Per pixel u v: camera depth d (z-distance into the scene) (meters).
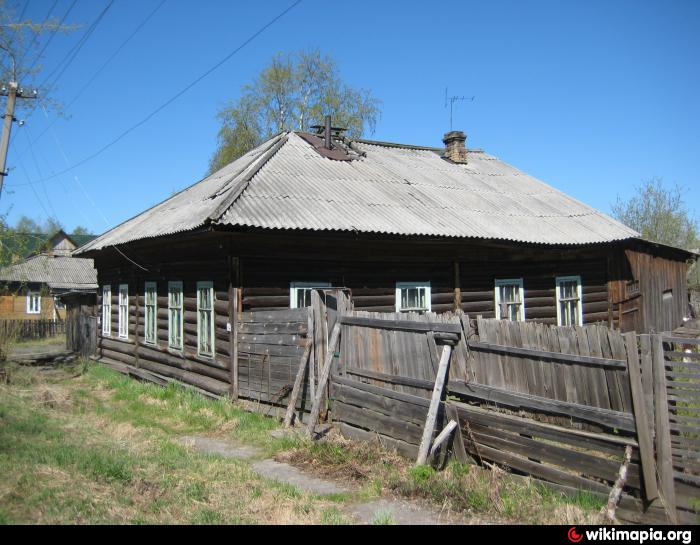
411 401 7.09
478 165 19.44
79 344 20.50
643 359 5.09
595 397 5.45
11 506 5.03
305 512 5.45
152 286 14.34
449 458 6.66
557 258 14.98
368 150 17.34
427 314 7.10
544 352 5.86
